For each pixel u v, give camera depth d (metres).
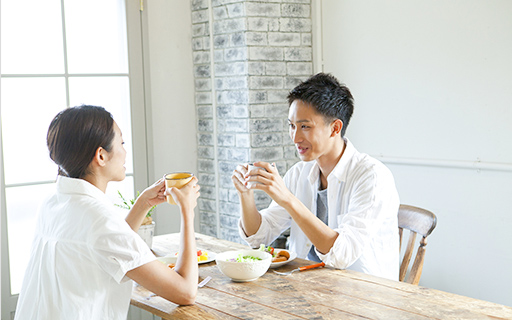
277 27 3.30
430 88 2.91
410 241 2.13
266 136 3.32
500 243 2.69
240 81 3.28
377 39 3.14
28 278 1.56
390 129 3.12
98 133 1.48
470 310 1.49
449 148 2.86
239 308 1.54
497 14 2.62
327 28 3.40
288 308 1.53
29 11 3.04
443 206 2.92
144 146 3.46
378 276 1.98
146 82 3.44
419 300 1.57
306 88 1.95
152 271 1.47
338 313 1.48
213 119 3.50
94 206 1.46
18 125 3.03
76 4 3.18
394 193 2.06
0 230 2.96
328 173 2.13
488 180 2.71
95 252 1.41
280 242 3.32
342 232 1.88
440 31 2.84
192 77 3.63
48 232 1.52
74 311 1.43
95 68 3.27
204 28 3.51
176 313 1.52
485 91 2.69
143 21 3.41
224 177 3.49
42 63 3.09
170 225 3.59
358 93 3.28
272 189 1.82
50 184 3.14
